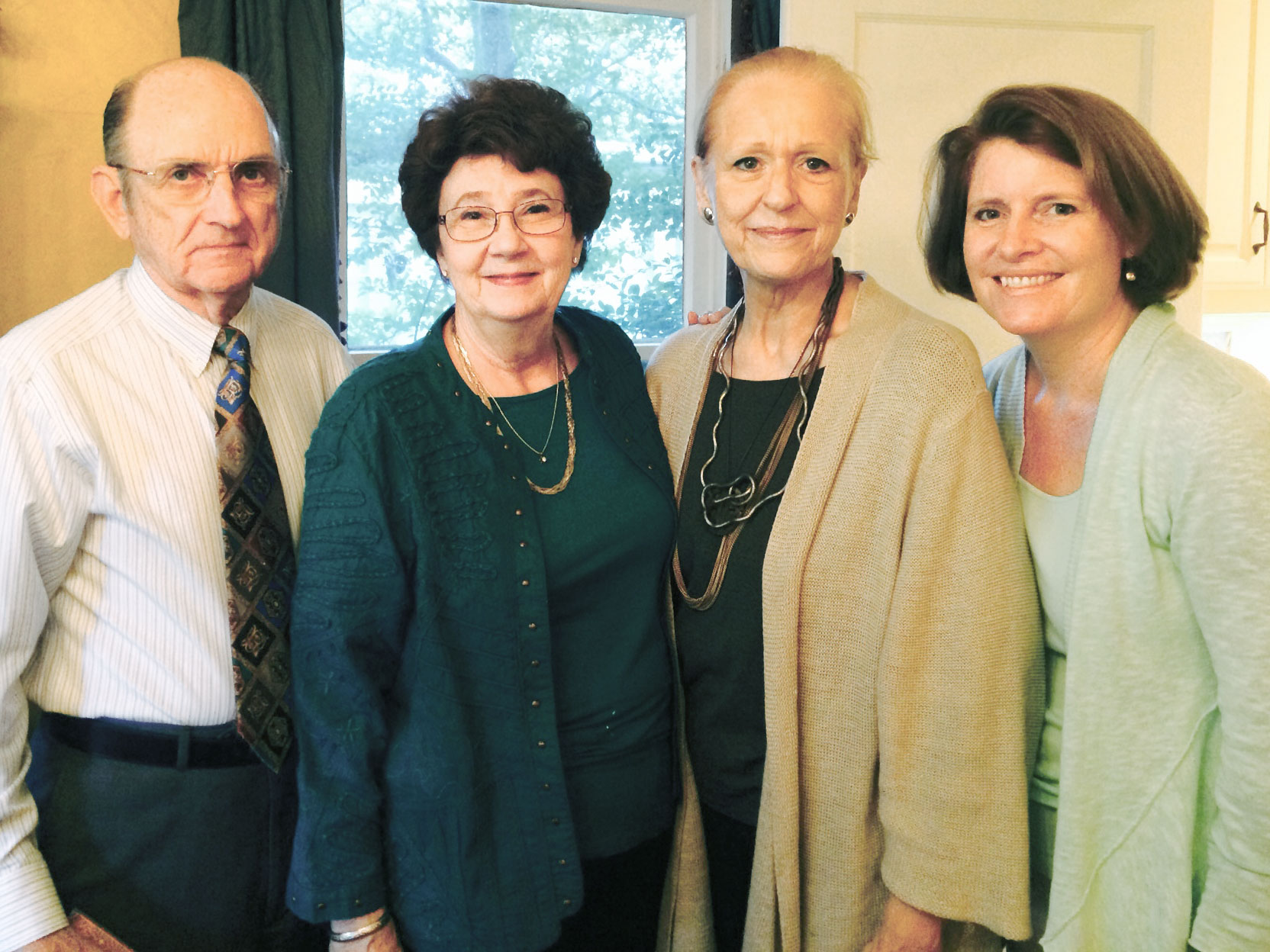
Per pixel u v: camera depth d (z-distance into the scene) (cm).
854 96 116
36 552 109
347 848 104
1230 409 96
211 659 114
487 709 109
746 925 120
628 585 119
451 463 108
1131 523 102
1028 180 105
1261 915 97
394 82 222
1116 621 103
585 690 117
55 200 193
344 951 108
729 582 119
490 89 107
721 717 124
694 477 125
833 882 117
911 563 107
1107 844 107
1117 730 105
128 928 114
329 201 200
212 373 117
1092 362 111
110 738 113
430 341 113
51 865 114
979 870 109
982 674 107
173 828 114
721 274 250
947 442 107
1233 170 252
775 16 232
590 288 246
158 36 196
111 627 114
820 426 113
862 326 117
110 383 112
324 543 103
